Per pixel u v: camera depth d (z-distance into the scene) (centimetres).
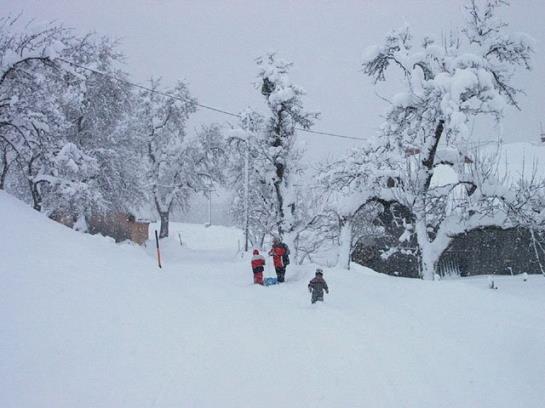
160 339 827
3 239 1111
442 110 2281
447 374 781
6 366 641
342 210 2762
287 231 3428
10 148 2522
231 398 646
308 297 1453
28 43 2425
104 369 684
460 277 2903
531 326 1041
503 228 2656
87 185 3200
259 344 875
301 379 726
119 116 4159
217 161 5744
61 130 2862
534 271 2991
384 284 1600
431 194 2652
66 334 763
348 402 656
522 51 2533
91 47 3844
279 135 3553
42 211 2992
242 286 1691
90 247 1366
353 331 995
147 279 1238
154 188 5556
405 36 2728
